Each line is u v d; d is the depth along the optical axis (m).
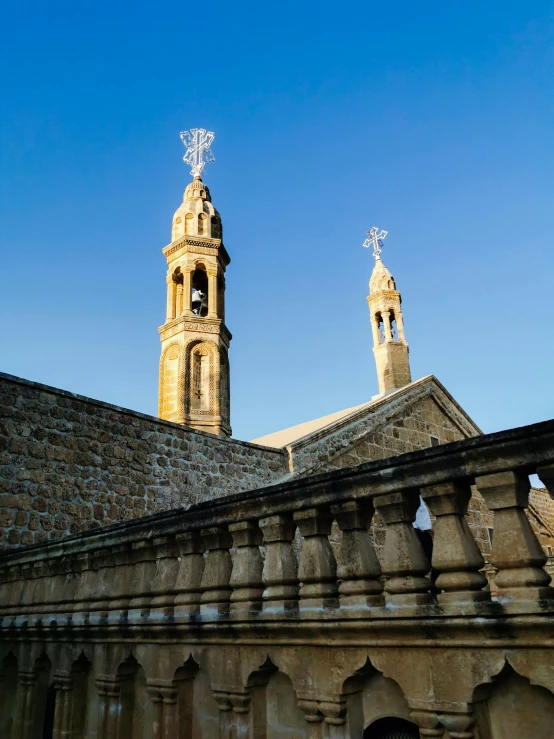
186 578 6.16
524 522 4.05
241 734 5.33
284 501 5.41
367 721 4.78
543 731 3.84
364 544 4.89
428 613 4.20
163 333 23.86
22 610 8.62
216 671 5.66
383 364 33.59
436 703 4.13
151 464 15.99
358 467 4.89
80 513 13.84
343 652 4.77
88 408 14.87
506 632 3.86
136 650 6.53
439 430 28.61
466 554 4.20
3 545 12.16
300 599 5.07
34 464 13.26
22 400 13.48
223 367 23.88
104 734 6.53
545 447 3.91
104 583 7.26
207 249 24.95
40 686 8.12
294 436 26.38
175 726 5.91
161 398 22.86
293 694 5.29
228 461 18.36
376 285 35.06
